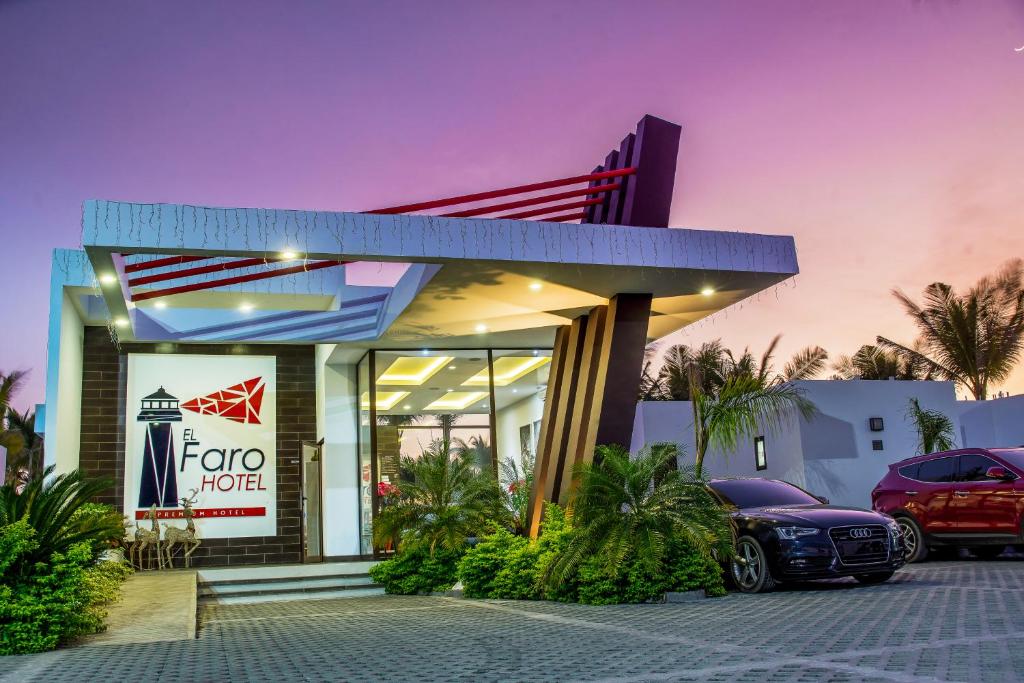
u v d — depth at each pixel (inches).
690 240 459.5
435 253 418.0
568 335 598.9
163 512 675.4
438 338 647.1
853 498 766.5
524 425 715.4
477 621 352.8
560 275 464.1
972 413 864.9
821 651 229.3
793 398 758.5
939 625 262.8
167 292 522.6
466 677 218.1
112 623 354.6
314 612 446.6
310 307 650.8
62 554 314.3
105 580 410.9
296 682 219.6
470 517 548.7
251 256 398.3
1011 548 578.2
